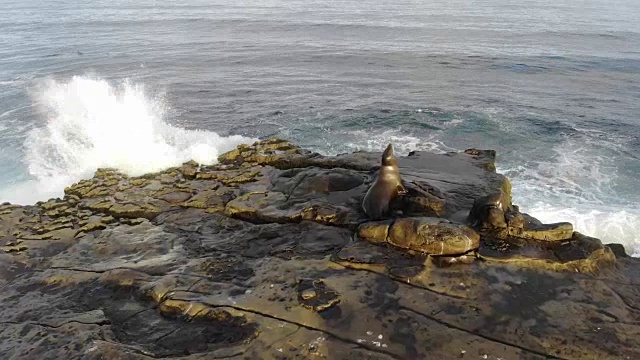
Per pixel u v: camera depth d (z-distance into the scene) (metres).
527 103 21.17
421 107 20.61
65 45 35.44
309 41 37.00
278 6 61.66
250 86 24.38
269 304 6.60
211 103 21.61
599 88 23.66
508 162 15.27
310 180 10.26
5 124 18.05
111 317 6.79
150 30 42.88
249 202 9.81
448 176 10.37
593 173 14.41
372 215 8.70
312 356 5.69
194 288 7.12
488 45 34.47
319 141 17.31
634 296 6.79
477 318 6.25
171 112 20.25
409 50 32.97
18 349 6.20
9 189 13.05
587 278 7.13
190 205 10.10
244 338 6.04
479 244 7.71
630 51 31.69
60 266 8.14
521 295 6.70
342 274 7.23
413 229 7.68
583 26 42.28
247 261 7.88
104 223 9.59
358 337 5.95
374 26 43.97
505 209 8.44
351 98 22.17
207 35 40.19
